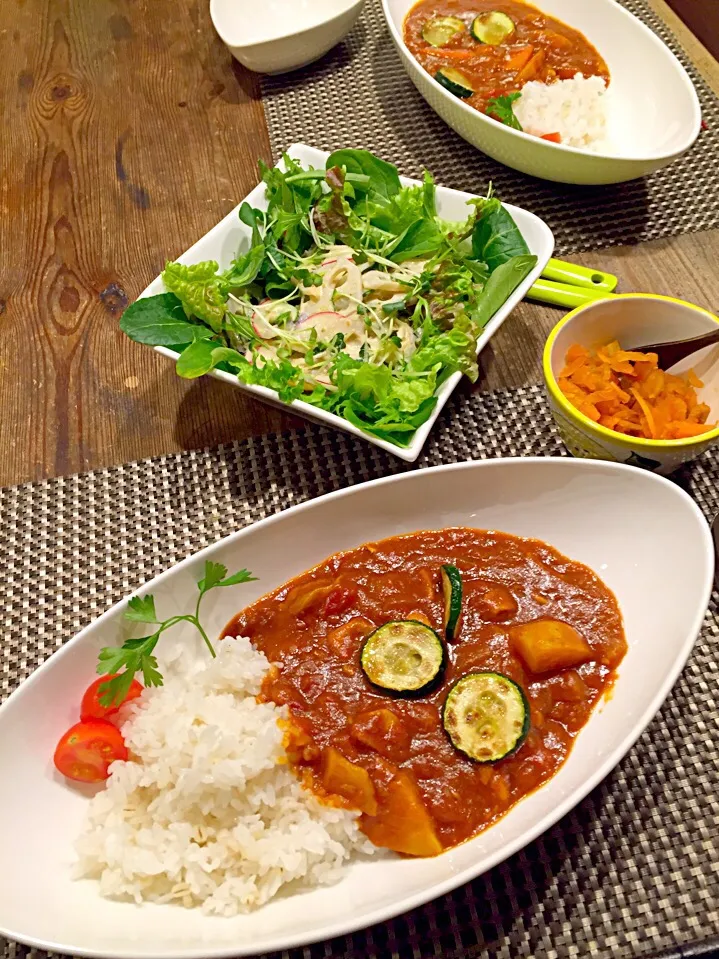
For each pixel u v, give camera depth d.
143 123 0.70
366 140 0.68
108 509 0.51
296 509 0.44
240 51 0.68
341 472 0.52
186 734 0.40
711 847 0.41
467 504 0.46
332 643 0.43
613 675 0.42
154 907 0.38
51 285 0.61
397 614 0.44
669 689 0.38
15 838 0.38
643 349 0.50
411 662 0.42
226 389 0.56
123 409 0.55
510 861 0.41
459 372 0.49
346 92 0.71
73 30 0.78
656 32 0.73
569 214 0.63
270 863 0.38
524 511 0.46
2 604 0.48
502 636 0.43
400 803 0.39
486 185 0.64
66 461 0.53
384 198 0.57
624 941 0.39
